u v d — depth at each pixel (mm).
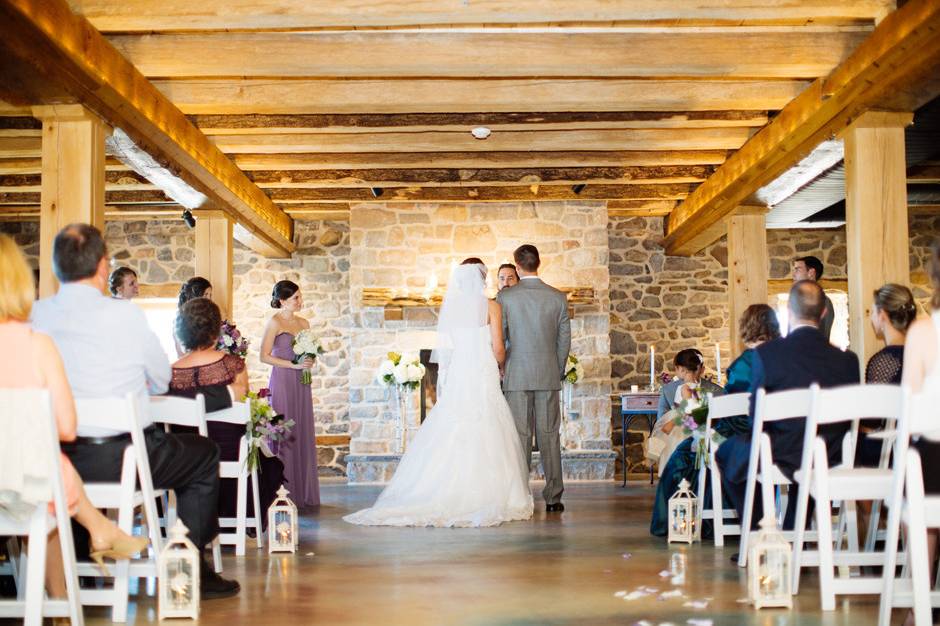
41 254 5090
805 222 9766
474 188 9891
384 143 7926
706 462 5098
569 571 4297
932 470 3197
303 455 7234
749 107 6832
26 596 2914
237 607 3580
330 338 11078
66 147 5133
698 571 4258
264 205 9492
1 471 2832
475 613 3436
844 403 3475
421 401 9945
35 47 4438
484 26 5926
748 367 4832
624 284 11117
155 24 5230
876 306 4172
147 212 10203
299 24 5254
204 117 7195
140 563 3531
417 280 10055
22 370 2957
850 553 3682
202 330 4613
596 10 5102
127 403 3338
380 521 5992
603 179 9086
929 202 9570
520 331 6617
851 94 5500
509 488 6195
